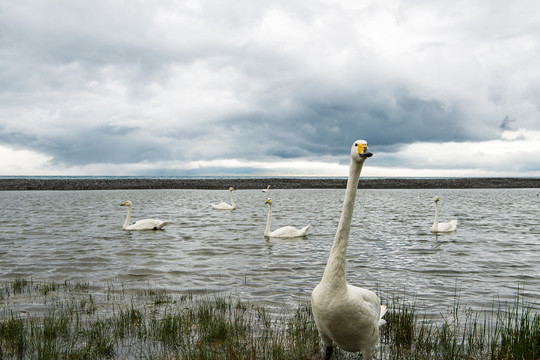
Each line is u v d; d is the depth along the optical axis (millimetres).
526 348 6605
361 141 5754
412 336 7641
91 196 52719
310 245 17766
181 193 61938
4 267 13336
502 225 24719
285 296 10359
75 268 13281
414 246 17406
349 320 5645
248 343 7305
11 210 32938
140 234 20781
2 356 6703
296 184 84500
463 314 8992
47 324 7969
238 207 38500
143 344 7336
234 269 13234
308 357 6793
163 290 10820
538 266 13727
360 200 48562
